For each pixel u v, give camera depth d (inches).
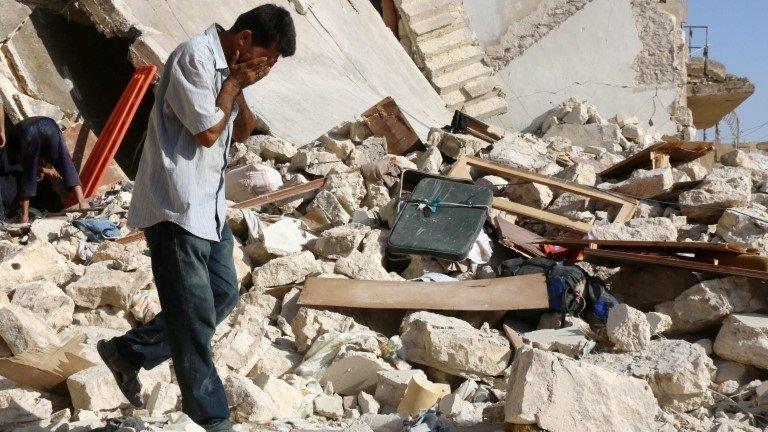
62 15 431.5
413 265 279.4
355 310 243.8
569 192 336.2
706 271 250.1
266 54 152.1
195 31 433.1
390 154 376.5
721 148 477.1
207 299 153.6
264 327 229.0
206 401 155.6
